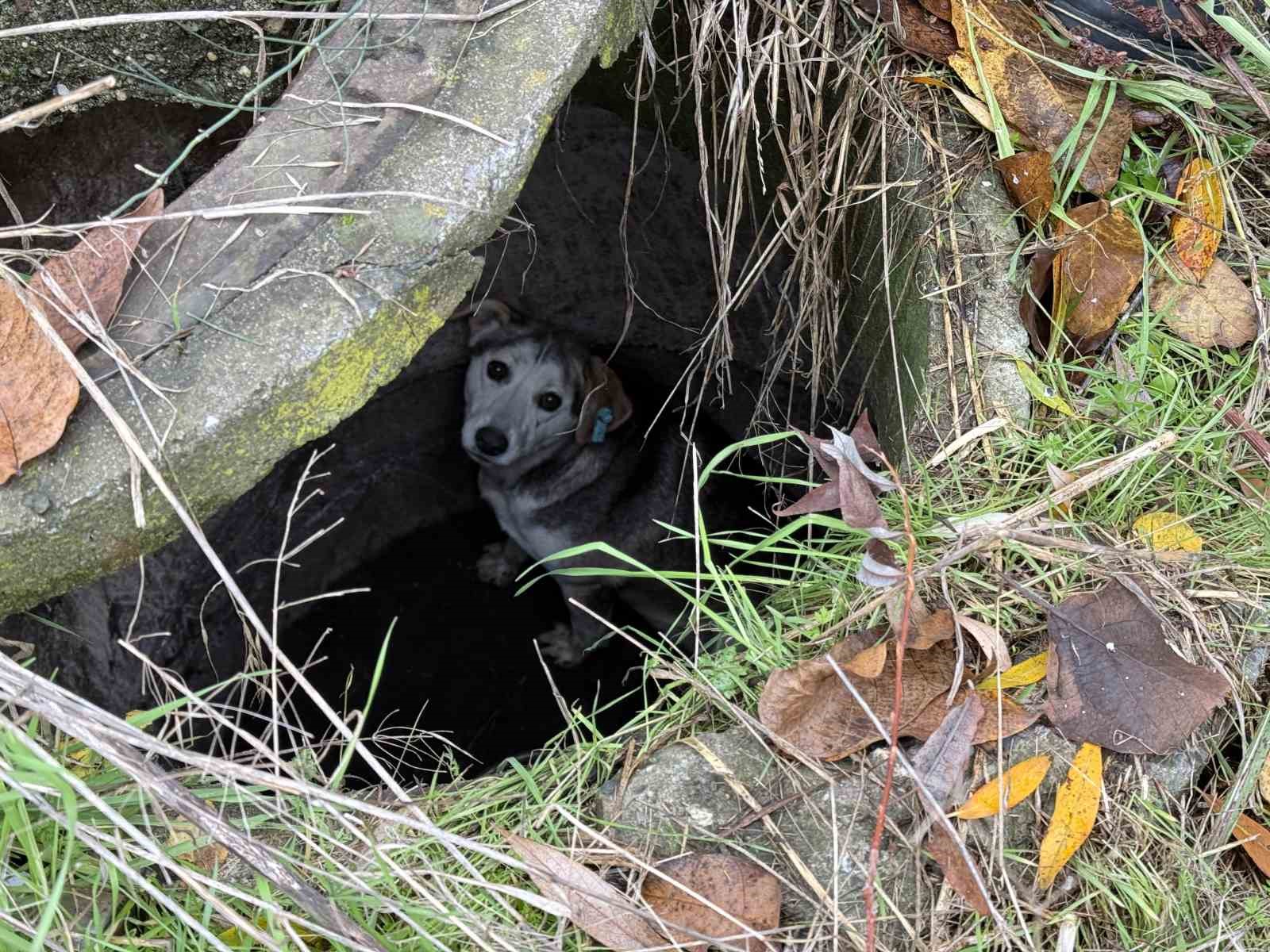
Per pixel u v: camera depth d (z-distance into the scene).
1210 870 1.39
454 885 1.39
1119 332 1.79
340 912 1.27
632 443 3.53
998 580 1.53
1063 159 1.85
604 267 3.38
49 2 1.85
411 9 1.61
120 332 1.40
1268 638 1.50
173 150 2.13
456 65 1.56
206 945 1.30
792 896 1.34
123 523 1.36
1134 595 1.47
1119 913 1.36
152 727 2.64
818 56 1.96
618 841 1.39
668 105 2.49
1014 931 1.31
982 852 1.34
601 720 3.46
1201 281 1.80
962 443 1.67
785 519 3.06
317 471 3.46
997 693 1.40
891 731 1.30
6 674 1.26
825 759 1.40
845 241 2.18
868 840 1.34
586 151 2.96
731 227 2.01
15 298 1.36
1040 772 1.36
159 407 1.35
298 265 1.43
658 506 3.52
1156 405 1.73
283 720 1.50
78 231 1.44
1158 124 1.89
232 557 3.19
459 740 3.39
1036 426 1.70
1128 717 1.40
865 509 1.48
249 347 1.38
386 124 1.51
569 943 1.33
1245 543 1.60
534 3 1.59
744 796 1.40
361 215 1.45
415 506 3.84
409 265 1.44
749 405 3.54
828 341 2.26
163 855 1.21
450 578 3.77
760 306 3.11
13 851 1.33
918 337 1.81
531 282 3.50
